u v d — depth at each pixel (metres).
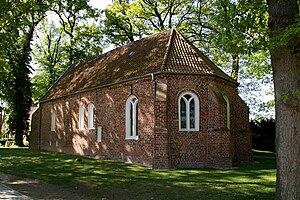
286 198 9.40
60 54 50.78
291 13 9.55
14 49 39.22
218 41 12.10
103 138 26.16
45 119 37.09
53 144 34.88
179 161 20.83
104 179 16.45
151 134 21.17
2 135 54.06
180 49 23.11
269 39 9.23
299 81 9.52
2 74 26.67
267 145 37.50
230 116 23.69
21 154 30.45
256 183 15.22
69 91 31.72
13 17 22.34
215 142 20.84
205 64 22.16
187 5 36.69
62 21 43.06
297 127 9.44
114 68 26.98
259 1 11.59
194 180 16.06
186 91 21.38
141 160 21.97
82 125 29.55
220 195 12.70
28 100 44.03
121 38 42.50
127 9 39.97
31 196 12.67
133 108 23.34
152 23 39.75
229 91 24.05
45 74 51.53
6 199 11.97
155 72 21.03
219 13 12.18
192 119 21.52
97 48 44.00
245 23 11.76
